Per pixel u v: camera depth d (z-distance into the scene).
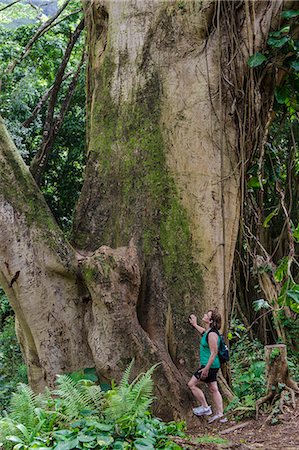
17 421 5.30
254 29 7.79
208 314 7.18
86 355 7.13
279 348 6.78
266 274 11.34
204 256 7.67
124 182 7.91
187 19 8.02
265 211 14.17
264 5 7.81
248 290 12.98
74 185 20.44
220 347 7.14
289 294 8.05
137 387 5.43
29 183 7.36
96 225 7.90
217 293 7.64
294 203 13.93
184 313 7.50
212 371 7.05
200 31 7.98
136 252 7.50
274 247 14.01
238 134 8.00
